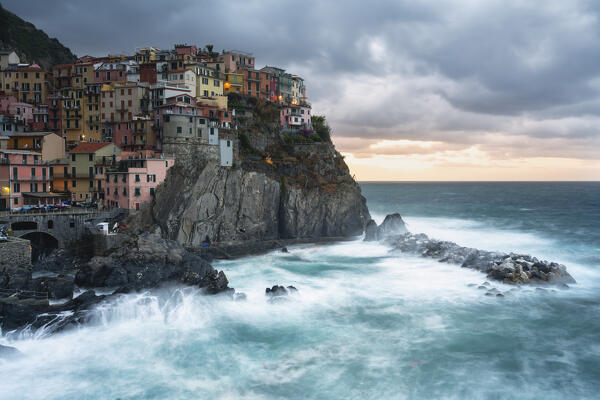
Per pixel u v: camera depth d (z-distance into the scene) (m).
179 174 85.75
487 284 61.84
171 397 34.81
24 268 62.09
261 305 54.47
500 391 35.94
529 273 63.00
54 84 125.25
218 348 43.09
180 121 92.06
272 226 94.00
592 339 45.06
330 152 113.69
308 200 97.50
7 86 122.19
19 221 71.88
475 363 40.31
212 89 113.81
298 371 38.91
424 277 66.94
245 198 89.69
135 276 60.91
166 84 105.56
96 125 107.62
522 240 100.88
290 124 126.88
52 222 74.81
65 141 104.31
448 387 36.44
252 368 39.34
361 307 54.19
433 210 185.50
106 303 49.09
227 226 87.06
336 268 73.56
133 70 117.19
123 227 78.94
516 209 188.75
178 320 49.31
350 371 38.91
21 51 148.50
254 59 140.88
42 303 50.75
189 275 60.31
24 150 89.62
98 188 87.31
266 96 132.88
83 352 41.84
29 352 41.47
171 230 81.50
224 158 98.06
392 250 85.94
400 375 38.25
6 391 35.38
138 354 41.69
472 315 51.28
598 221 138.62
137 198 83.56
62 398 34.56
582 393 35.59
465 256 74.81
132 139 100.19
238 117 108.81
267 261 78.94
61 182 88.44
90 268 61.12
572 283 62.28
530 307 53.56
